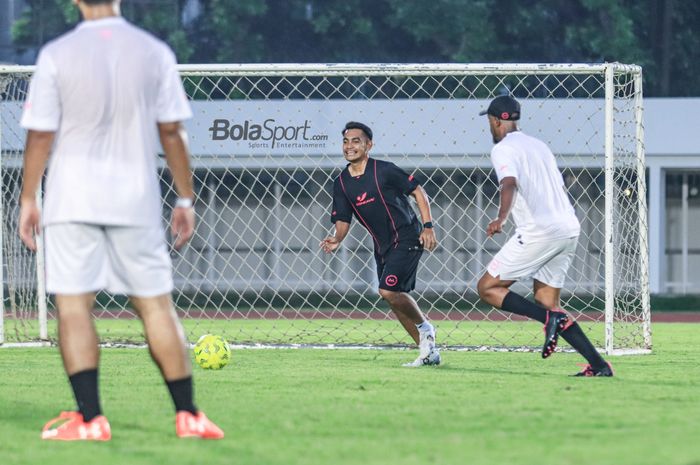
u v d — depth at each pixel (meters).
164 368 13.89
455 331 39.50
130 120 13.30
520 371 23.00
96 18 13.43
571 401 17.72
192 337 36.44
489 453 12.76
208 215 67.50
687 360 26.39
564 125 53.56
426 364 24.44
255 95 80.69
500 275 21.50
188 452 12.88
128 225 13.32
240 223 67.62
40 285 30.92
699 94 93.81
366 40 90.75
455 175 66.75
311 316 50.50
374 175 23.78
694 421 15.48
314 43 90.75
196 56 90.31
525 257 21.27
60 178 13.28
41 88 13.21
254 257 67.75
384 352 28.27
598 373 21.67
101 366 24.12
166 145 13.55
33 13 91.50
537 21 90.31
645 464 12.05
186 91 81.69
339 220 24.55
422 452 12.84
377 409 16.70
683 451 12.91
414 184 23.70
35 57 91.50
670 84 93.81
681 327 41.88
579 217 64.62
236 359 26.09
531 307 21.45
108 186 13.23
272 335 37.59
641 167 29.28
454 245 67.06
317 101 57.81
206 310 55.66
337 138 57.81
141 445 13.38
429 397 18.23
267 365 24.47
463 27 88.44
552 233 21.16
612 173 28.23
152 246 13.53
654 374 22.55
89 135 13.23
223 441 13.68
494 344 33.19
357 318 49.28
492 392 18.98
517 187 21.14
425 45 90.81
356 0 90.25
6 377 21.98
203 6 90.69
